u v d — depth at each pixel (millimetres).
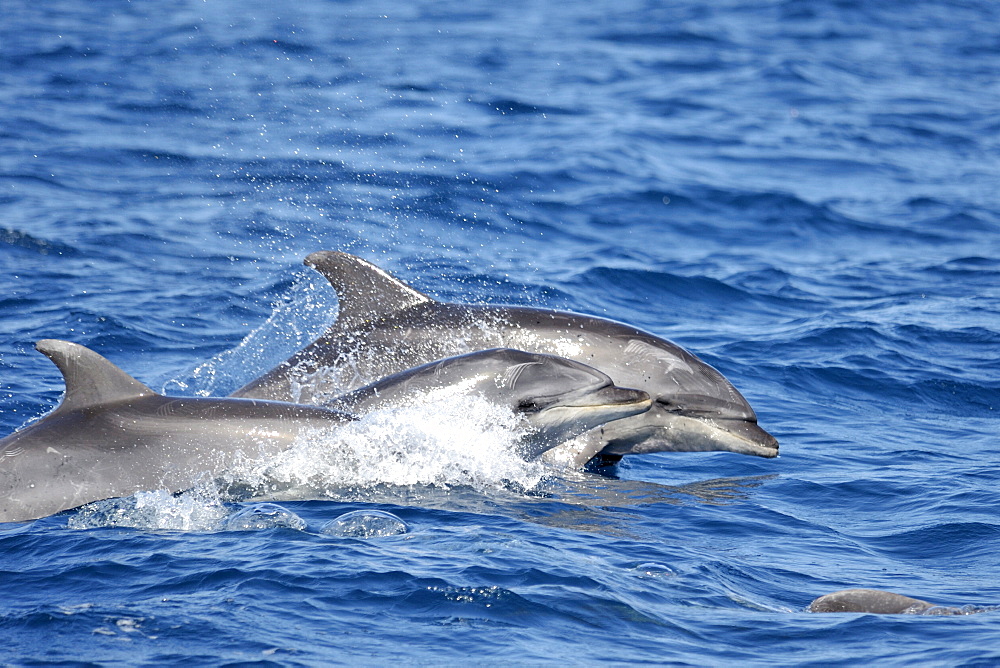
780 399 49125
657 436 43125
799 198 84812
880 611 25469
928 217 82438
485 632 23859
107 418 33750
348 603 25062
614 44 150750
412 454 35969
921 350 55656
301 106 109000
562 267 66938
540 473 38594
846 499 36625
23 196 75375
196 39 143875
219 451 33844
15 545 28844
